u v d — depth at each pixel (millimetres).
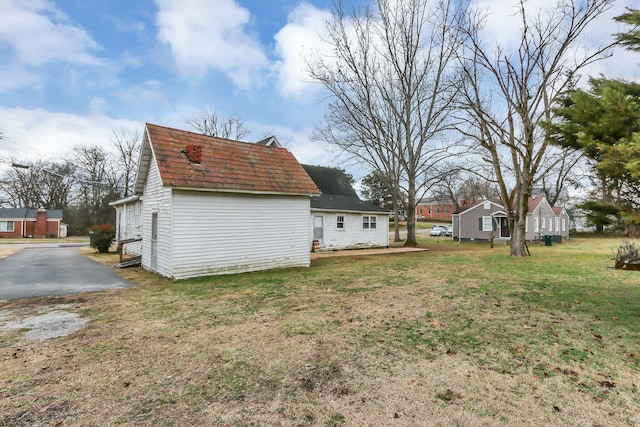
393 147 21672
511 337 4148
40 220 38344
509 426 2334
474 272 9711
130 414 2557
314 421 2432
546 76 13156
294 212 11336
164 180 8500
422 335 4262
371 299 6301
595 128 4160
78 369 3367
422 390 2867
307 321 4930
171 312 5539
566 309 5445
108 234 17219
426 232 41625
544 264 11469
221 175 9703
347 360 3514
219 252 9578
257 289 7398
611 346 3820
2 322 5047
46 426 2418
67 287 7875
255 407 2633
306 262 11578
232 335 4348
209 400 2746
